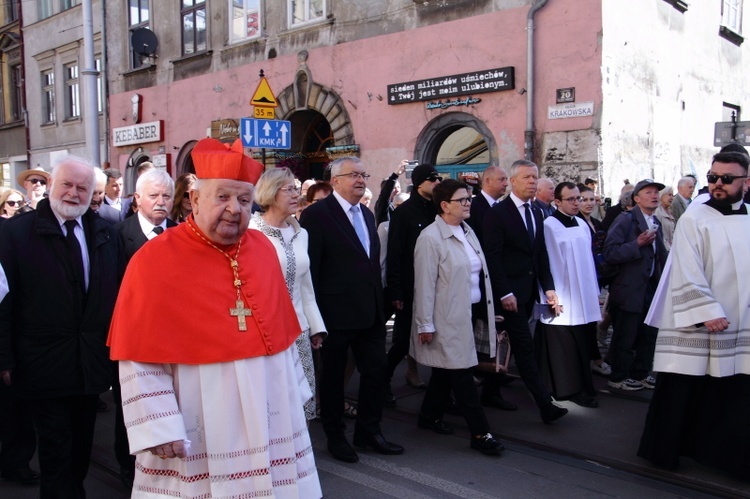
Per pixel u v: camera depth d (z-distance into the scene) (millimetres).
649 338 6168
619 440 4941
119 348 2422
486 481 4254
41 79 22344
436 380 5098
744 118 15625
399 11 12141
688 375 4199
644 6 11086
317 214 4520
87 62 13977
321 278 4492
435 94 11586
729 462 4137
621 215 6125
